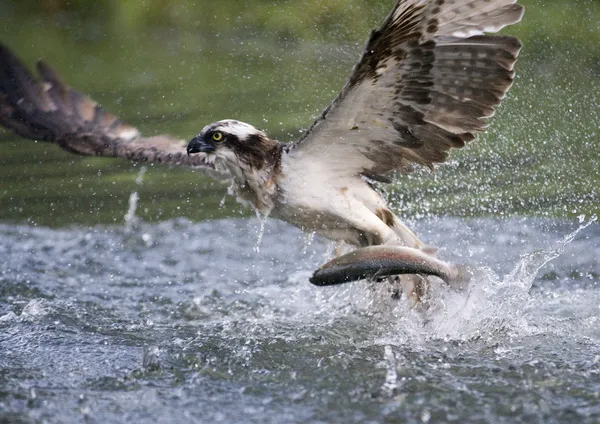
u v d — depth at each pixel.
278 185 10.43
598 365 9.23
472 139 10.20
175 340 10.37
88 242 14.80
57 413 8.30
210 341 10.32
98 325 11.06
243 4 28.28
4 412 8.32
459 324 10.51
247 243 14.80
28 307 11.69
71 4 30.33
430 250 10.18
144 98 22.55
